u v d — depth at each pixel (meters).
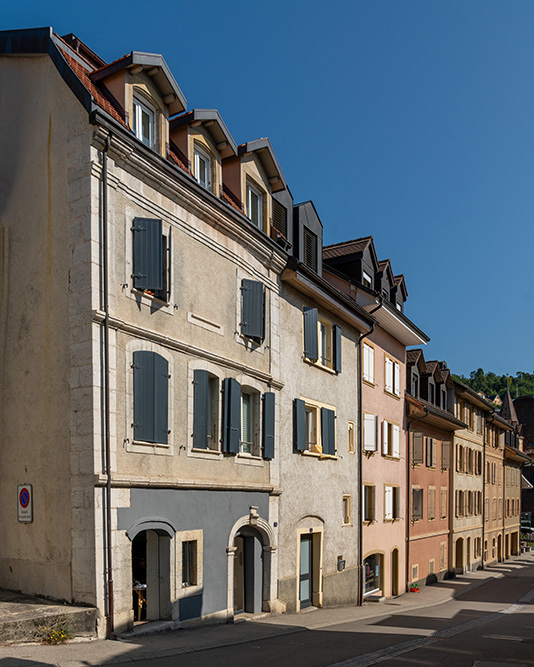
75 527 11.69
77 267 12.22
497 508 51.88
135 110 13.77
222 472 15.45
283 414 18.72
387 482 27.33
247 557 16.95
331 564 21.34
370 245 26.80
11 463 13.02
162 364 13.46
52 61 13.21
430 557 34.06
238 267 16.75
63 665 9.08
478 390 142.88
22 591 12.51
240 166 17.11
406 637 14.69
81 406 11.88
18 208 13.59
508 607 25.17
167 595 13.20
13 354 13.27
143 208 13.44
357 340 24.61
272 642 12.89
